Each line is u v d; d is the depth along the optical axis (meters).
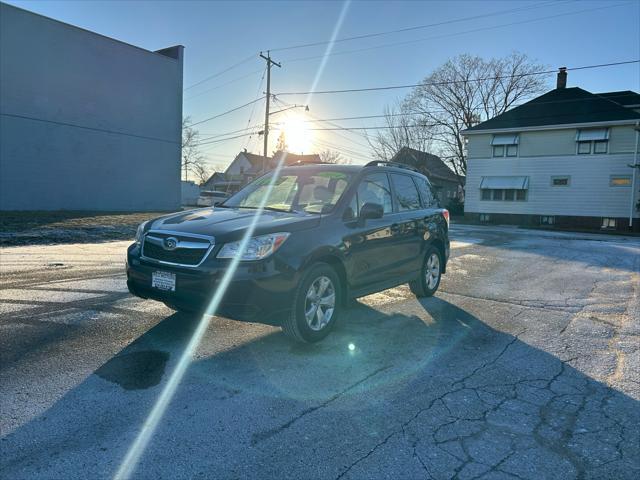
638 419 3.09
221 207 5.30
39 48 24.14
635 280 8.41
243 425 2.88
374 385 3.53
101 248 11.34
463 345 4.52
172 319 4.95
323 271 4.33
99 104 27.14
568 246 14.75
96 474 2.35
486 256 11.55
